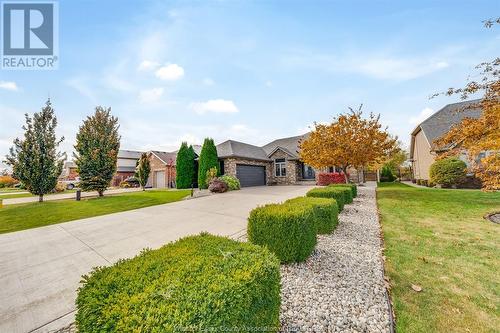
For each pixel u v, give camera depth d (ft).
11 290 10.74
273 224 12.12
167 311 4.32
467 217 21.63
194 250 7.06
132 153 131.64
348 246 14.73
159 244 16.92
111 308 4.36
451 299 8.85
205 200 38.29
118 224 23.30
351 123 41.83
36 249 16.34
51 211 32.04
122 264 6.05
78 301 4.72
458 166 46.73
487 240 15.25
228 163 63.26
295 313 8.22
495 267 11.40
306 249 12.20
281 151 76.48
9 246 17.13
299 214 11.96
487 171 23.12
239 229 19.83
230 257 6.59
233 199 38.09
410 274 10.89
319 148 43.86
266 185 75.36
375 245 14.89
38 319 8.61
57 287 10.98
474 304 8.51
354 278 10.61
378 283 10.13
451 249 13.85
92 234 19.89
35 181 41.57
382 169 87.04
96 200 42.75
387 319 7.82
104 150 50.08
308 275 10.96
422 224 19.58
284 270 11.50
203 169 60.95
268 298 6.25
